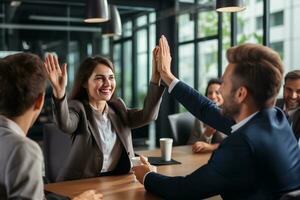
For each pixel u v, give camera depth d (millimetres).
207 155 2469
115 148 2139
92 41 7668
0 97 1110
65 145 2320
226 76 1330
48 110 4188
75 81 2174
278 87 1276
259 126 1284
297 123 2303
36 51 7570
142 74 6938
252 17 4238
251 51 1285
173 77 1915
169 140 2262
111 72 2154
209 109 1797
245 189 1281
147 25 6812
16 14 7430
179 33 6172
